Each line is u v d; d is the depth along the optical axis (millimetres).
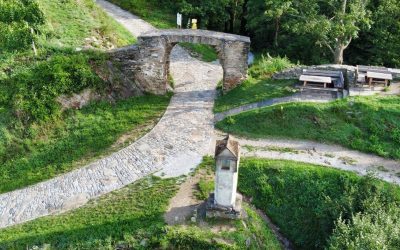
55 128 24453
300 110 24781
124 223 18922
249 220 19453
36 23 28594
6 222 19828
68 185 21609
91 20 32062
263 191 21203
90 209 19953
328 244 19047
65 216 19688
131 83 27688
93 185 21484
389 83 26703
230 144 18469
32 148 23453
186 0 37719
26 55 26859
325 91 26328
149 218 19078
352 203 20094
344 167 21984
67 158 23266
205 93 28641
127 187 21203
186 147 23734
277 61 29875
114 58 27375
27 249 18094
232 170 18219
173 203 19938
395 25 33562
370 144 23328
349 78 27031
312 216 20516
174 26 36562
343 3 31250
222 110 26438
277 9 32625
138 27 35469
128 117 25891
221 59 27250
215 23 38219
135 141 24234
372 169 21969
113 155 23344
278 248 19469
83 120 25141
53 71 25469
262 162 22109
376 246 17062
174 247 17984
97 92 26250
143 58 27312
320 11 34719
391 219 18828
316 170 21578
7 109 24141
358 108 24562
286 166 21844
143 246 18000
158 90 28078
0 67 25953
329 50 35531
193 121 25719
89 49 27703
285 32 36781
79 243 18125
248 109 25906
